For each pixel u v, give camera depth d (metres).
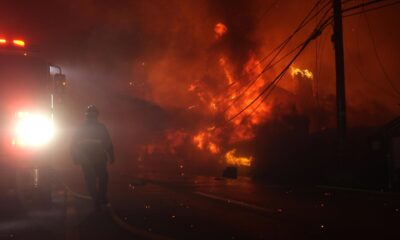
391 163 19.23
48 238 8.29
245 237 8.45
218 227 9.31
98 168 11.05
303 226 9.62
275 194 15.12
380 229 9.41
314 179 21.97
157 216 10.45
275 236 8.59
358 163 22.58
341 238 8.56
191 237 8.36
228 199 13.38
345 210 11.98
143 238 8.27
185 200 13.02
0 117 10.80
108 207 11.16
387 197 15.08
